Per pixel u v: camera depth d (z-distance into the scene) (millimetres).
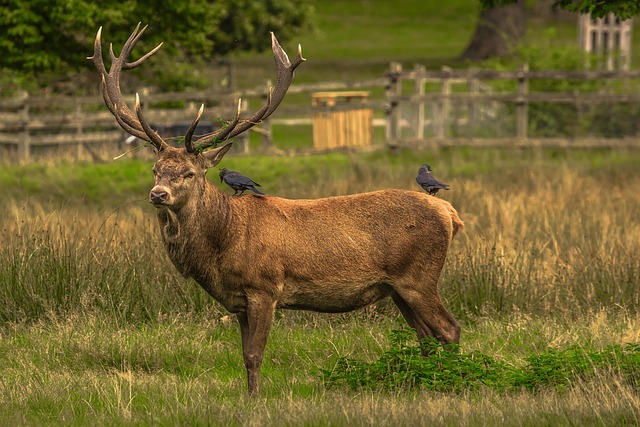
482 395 23984
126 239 36250
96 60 27234
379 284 26250
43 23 61750
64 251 33438
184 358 28984
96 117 71312
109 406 24109
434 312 26234
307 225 25734
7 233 37781
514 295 33344
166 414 23172
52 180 60875
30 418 23469
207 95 72125
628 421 21234
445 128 79250
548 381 24766
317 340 30297
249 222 25406
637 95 75188
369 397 24156
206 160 24922
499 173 62781
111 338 29672
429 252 26016
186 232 24656
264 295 25375
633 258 35188
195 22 64875
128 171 63188
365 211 26047
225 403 23938
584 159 70062
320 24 168500
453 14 177500
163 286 33250
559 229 40281
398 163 69812
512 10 135125
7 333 31703
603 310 31812
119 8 61500
